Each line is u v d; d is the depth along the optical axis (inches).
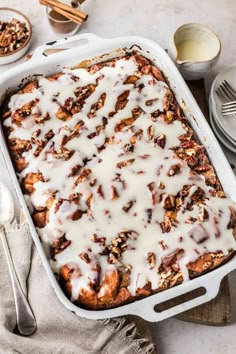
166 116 37.8
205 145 37.3
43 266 34.4
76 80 38.4
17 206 37.7
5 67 42.1
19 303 34.7
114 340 34.5
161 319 32.7
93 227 34.2
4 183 38.3
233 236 35.0
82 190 34.9
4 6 44.1
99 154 36.3
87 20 44.0
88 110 37.6
